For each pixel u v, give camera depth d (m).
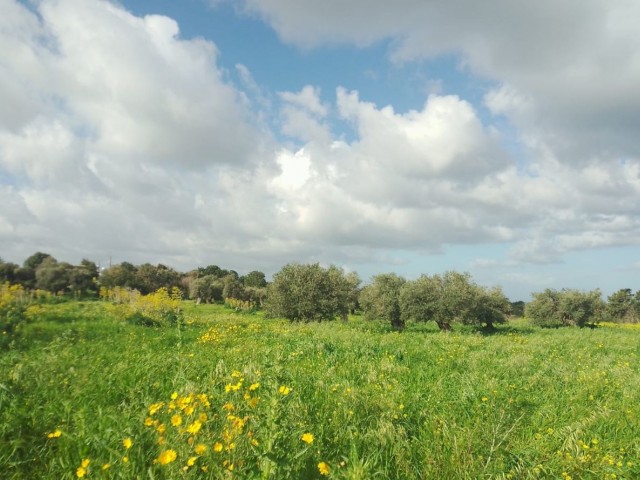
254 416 4.78
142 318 20.05
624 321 72.00
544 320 47.06
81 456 4.37
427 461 4.99
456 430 5.94
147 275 64.44
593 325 50.12
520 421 6.81
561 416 7.30
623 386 9.77
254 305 58.34
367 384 8.71
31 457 4.57
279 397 5.14
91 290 39.78
